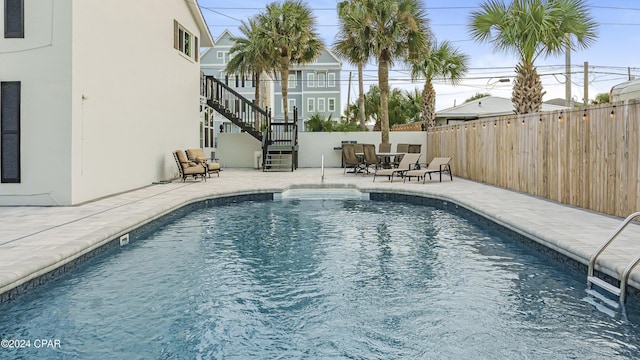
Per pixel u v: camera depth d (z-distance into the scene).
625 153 6.09
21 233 5.18
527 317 3.36
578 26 9.22
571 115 7.53
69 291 3.96
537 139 8.80
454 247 5.63
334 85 34.81
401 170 12.34
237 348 2.87
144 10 10.76
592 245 4.52
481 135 12.01
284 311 3.51
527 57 10.16
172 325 3.24
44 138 7.54
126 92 9.75
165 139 12.29
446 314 3.43
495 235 6.35
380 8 15.62
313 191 11.26
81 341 2.97
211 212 8.48
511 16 9.45
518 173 9.69
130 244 5.81
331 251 5.44
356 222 7.39
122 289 4.03
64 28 7.46
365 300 3.75
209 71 32.16
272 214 8.24
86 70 7.99
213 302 3.71
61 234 5.13
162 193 9.31
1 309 3.39
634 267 3.66
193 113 14.95
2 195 7.55
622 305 3.54
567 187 7.68
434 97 19.92
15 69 7.51
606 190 6.56
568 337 3.01
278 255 5.24
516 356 2.74
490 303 3.67
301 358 2.74
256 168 18.45
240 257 5.16
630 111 5.97
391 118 28.27
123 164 9.60
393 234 6.42
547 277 4.37
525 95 10.28
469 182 11.98
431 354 2.78
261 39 19.62
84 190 7.95
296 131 18.11
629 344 2.90
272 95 34.94
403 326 3.21
